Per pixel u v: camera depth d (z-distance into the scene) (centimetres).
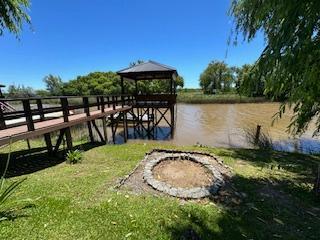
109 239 312
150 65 1586
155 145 998
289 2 330
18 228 319
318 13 319
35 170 631
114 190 467
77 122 843
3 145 541
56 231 319
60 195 433
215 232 344
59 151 863
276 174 634
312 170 688
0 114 598
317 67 303
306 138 1406
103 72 5859
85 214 365
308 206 443
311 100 364
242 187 521
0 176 573
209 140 1451
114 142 1292
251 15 439
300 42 319
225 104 4203
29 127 627
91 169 625
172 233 333
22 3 861
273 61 360
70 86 5531
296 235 350
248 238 335
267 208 427
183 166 646
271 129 1744
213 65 6097
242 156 845
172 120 1631
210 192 475
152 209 395
